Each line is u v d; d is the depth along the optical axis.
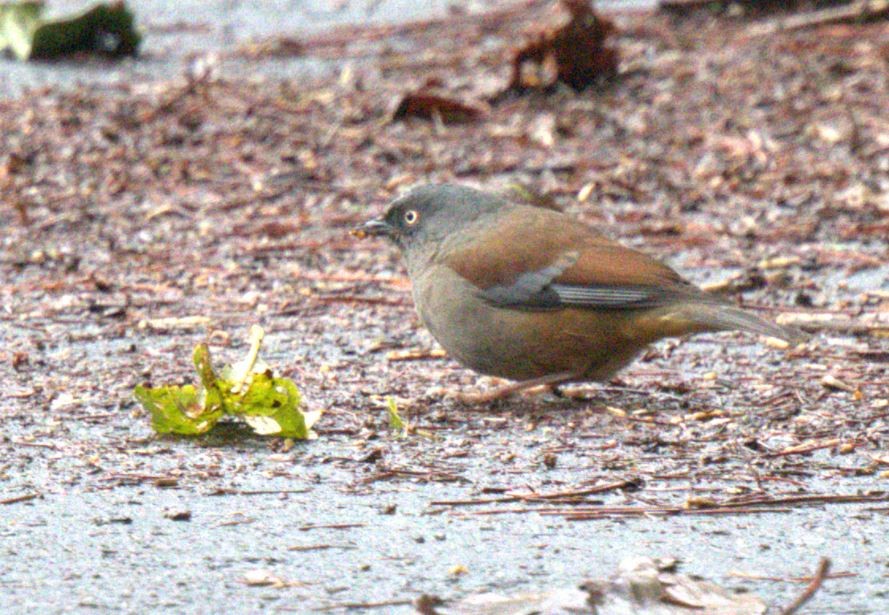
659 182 17.75
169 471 9.70
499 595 7.79
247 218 16.80
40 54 24.23
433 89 21.70
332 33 25.94
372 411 10.98
